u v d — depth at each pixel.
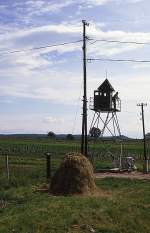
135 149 109.31
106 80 55.06
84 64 47.94
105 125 57.16
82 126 47.91
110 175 42.88
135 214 23.70
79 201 24.55
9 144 131.25
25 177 35.88
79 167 28.69
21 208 23.17
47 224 20.17
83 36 48.03
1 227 19.58
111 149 104.25
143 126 60.34
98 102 55.03
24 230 19.36
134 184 33.97
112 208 23.67
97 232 20.64
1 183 32.59
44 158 72.38
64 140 196.12
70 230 20.09
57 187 28.61
